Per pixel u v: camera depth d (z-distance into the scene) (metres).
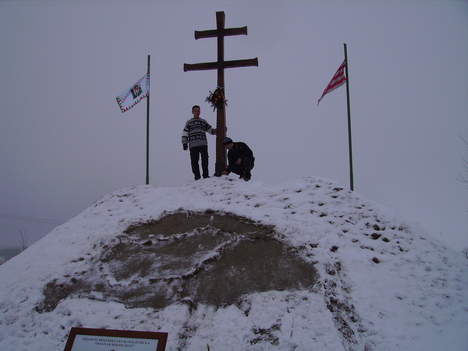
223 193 7.66
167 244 6.37
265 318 4.80
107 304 5.30
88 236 6.82
